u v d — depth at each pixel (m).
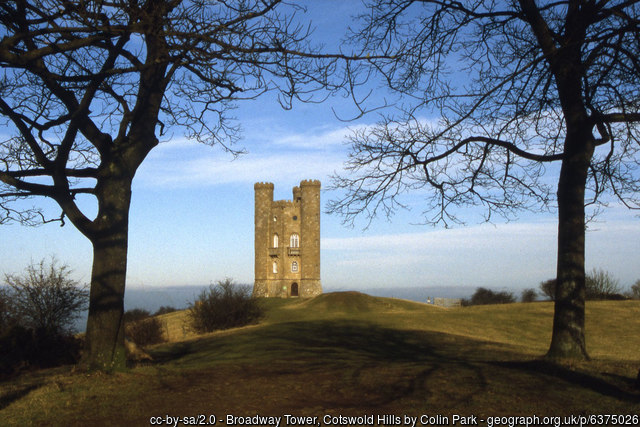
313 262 114.19
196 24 10.44
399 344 24.08
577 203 13.49
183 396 10.26
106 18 10.30
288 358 16.48
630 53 11.84
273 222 118.31
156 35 10.42
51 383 11.67
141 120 13.28
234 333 32.22
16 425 8.45
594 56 12.84
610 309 45.03
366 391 10.35
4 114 12.20
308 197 115.38
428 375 11.58
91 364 12.38
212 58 10.52
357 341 25.47
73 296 25.97
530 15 13.20
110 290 12.61
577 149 13.47
